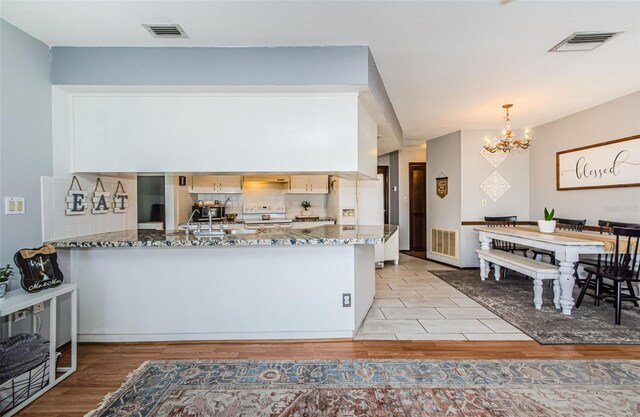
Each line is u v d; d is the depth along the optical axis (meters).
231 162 2.68
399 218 7.45
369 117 3.22
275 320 2.68
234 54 2.49
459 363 2.25
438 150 6.00
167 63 2.48
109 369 2.20
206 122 2.67
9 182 2.12
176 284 2.65
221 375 2.12
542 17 2.10
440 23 2.17
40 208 2.35
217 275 2.66
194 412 1.75
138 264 2.64
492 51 2.58
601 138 3.98
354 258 2.70
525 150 5.38
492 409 1.76
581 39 2.40
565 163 4.54
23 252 2.02
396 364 2.24
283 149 2.70
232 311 2.66
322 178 5.75
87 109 2.64
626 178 3.66
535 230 4.21
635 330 2.77
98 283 2.63
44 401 1.85
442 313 3.24
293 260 2.67
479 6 1.98
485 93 3.57
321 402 1.83
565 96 3.69
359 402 1.83
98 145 2.64
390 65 2.84
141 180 5.21
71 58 2.46
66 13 2.01
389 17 2.09
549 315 3.15
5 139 2.10
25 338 1.94
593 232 3.92
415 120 4.73
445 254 5.81
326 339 2.67
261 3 1.93
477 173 5.38
